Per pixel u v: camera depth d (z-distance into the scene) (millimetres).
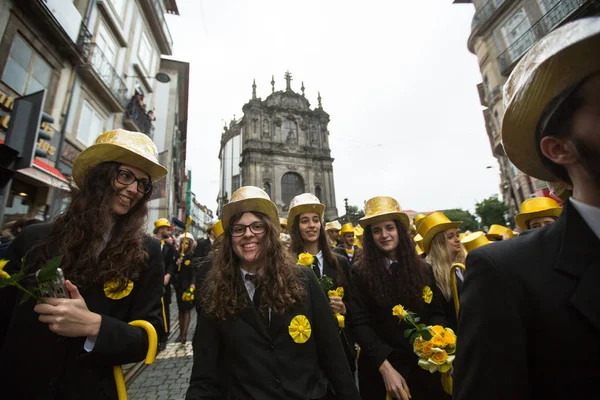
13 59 8172
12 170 3387
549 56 751
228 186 45125
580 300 731
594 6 10367
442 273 3037
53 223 1667
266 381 1492
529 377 812
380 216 2740
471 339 881
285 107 39562
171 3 21141
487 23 16734
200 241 6230
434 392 2232
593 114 739
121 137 1815
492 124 18484
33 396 1274
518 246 922
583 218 819
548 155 866
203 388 1537
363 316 2586
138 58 16109
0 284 1142
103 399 1390
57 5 9195
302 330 1637
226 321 1672
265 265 1808
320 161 38625
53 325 1229
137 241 1690
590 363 705
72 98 10570
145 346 1491
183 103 29781
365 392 2439
